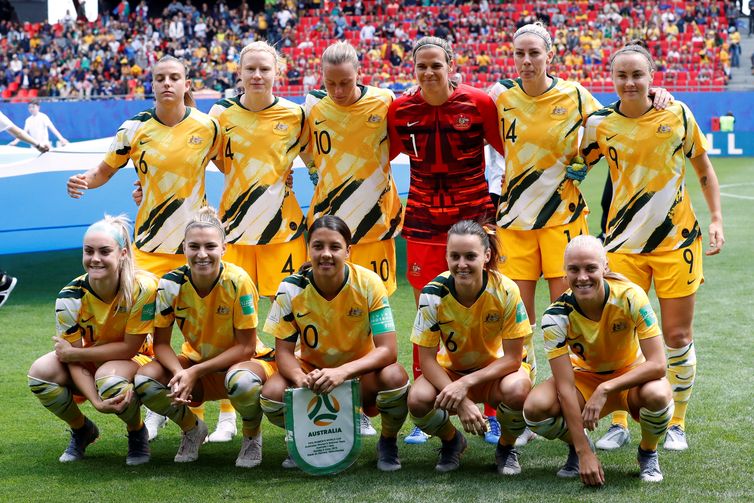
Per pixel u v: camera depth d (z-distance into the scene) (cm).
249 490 342
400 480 353
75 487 347
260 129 446
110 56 2345
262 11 2716
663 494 330
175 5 2595
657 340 346
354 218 441
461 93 415
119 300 369
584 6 2456
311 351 374
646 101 398
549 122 415
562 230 421
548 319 349
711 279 780
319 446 359
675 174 400
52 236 726
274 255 454
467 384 351
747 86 2006
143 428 382
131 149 444
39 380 367
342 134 435
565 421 350
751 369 510
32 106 1502
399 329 623
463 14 2456
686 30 2403
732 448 383
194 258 361
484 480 351
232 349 374
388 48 2292
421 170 425
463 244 346
